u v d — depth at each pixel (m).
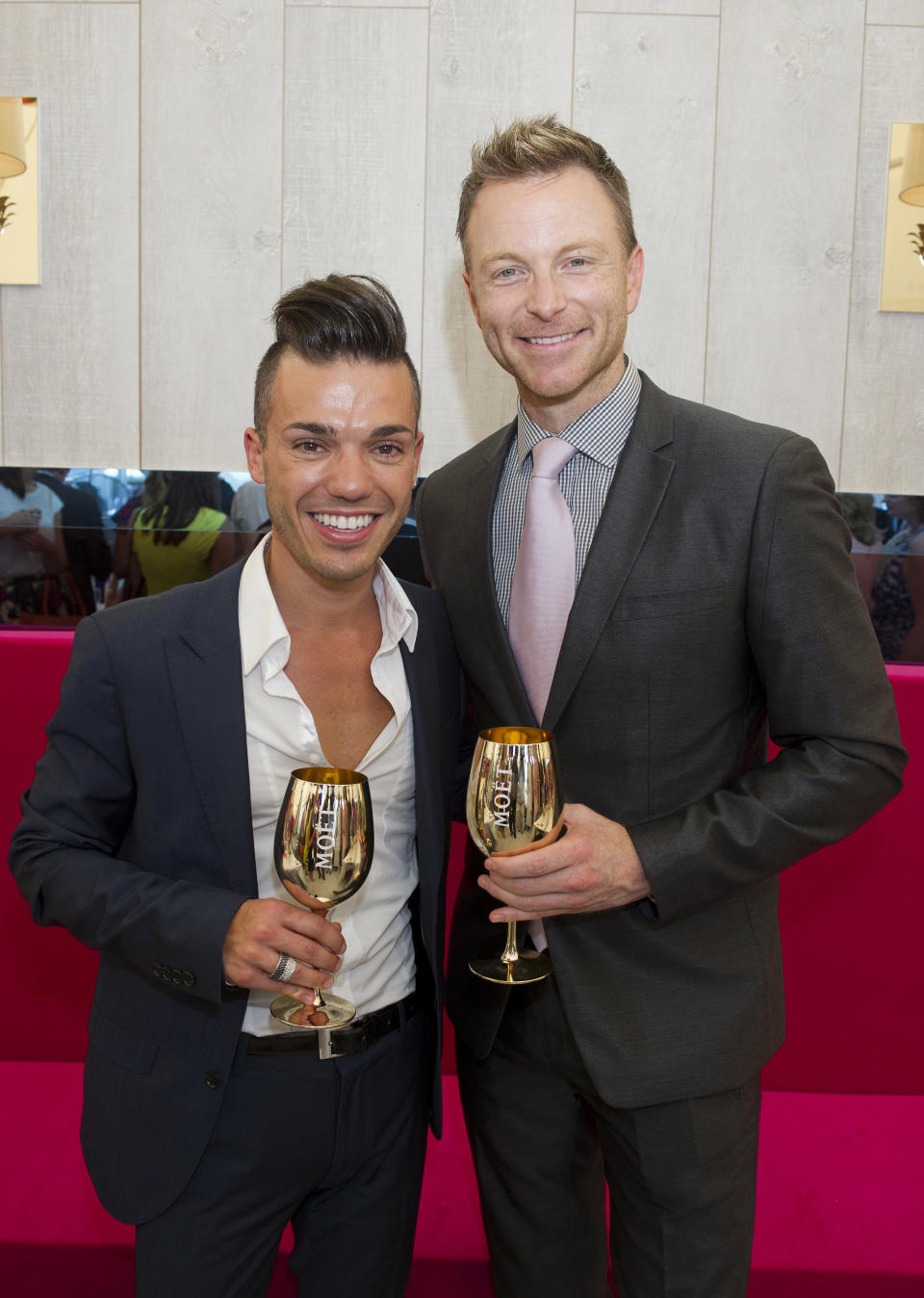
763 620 1.01
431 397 1.91
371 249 1.86
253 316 1.87
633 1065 1.04
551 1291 1.20
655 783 1.06
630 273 1.12
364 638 1.05
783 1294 1.38
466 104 1.81
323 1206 1.06
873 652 1.01
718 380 1.87
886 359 1.86
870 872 1.67
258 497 1.90
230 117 1.82
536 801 0.92
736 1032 1.06
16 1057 1.77
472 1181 1.58
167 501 1.91
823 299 1.84
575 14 1.78
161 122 1.82
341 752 1.04
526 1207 1.18
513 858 0.93
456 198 1.84
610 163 1.06
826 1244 1.42
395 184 1.84
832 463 1.88
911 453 1.88
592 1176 1.21
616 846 0.98
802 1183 1.54
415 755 1.04
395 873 1.06
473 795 0.95
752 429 1.07
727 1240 1.07
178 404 1.90
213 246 1.86
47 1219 1.42
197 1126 0.95
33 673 1.66
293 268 1.86
